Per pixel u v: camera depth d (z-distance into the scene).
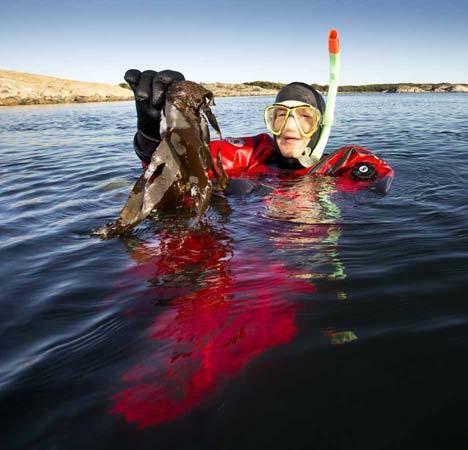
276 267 0.63
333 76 1.16
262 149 1.24
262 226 0.79
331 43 1.13
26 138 2.90
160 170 0.77
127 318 0.51
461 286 0.55
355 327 0.47
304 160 1.17
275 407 0.35
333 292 0.55
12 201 1.12
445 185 1.12
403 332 0.45
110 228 0.79
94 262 0.68
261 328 0.47
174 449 0.31
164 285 0.59
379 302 0.52
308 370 0.40
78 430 0.34
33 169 1.63
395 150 1.86
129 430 0.33
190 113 0.77
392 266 0.62
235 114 4.64
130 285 0.60
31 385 0.40
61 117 5.02
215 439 0.32
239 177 1.14
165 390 0.38
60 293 0.59
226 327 0.47
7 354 0.45
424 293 0.54
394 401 0.35
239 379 0.39
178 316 0.50
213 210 0.89
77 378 0.40
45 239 0.81
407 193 1.02
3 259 0.72
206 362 0.41
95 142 2.56
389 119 3.70
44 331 0.50
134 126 3.69
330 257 0.66
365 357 0.41
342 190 1.01
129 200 0.77
